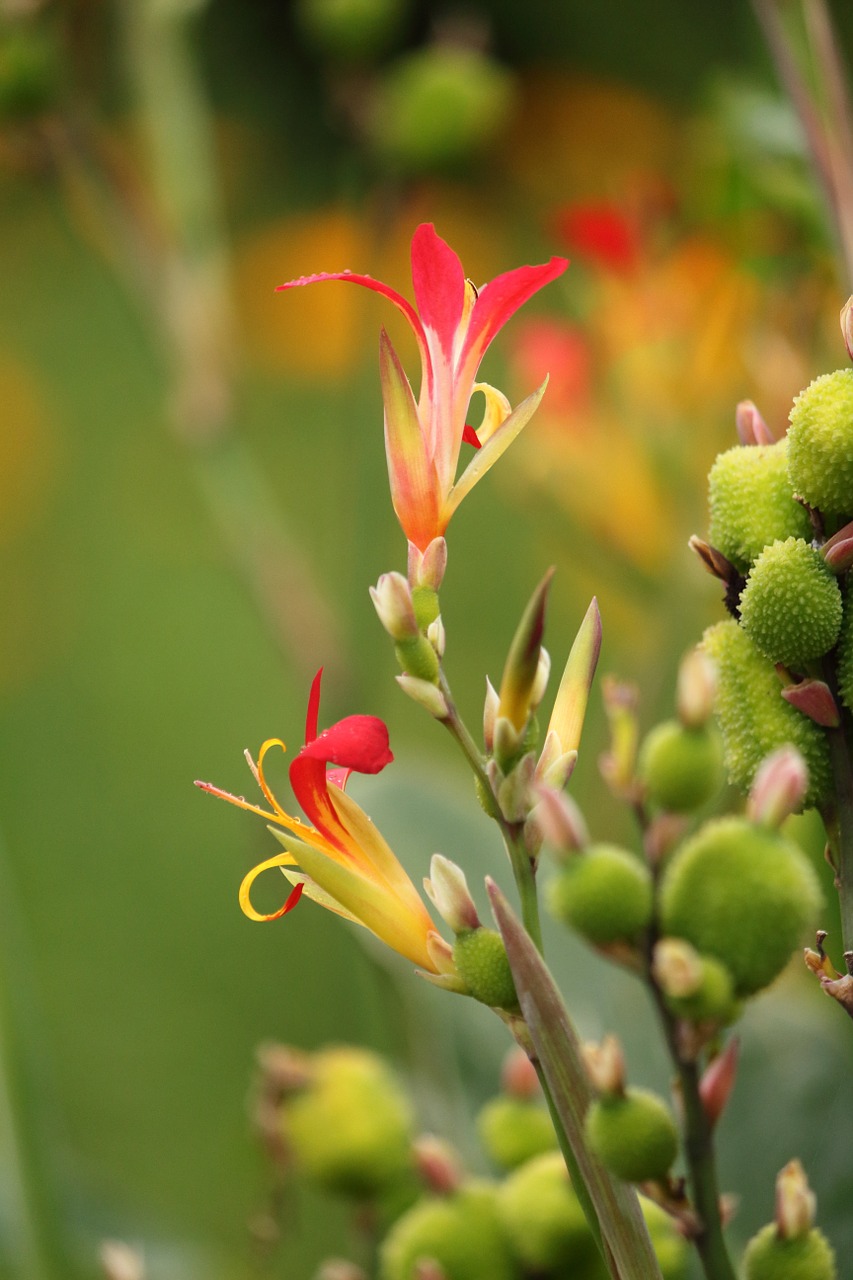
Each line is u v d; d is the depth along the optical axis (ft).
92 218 7.31
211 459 7.06
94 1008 10.72
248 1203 8.28
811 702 3.34
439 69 6.99
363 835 3.44
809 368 5.18
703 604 5.51
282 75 18.25
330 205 17.67
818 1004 4.69
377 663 7.07
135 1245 4.52
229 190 17.81
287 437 16.17
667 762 3.23
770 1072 4.33
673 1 15.87
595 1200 3.31
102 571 16.15
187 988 10.68
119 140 8.36
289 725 13.91
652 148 15.28
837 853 3.38
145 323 7.29
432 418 3.48
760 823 3.23
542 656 3.36
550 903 3.24
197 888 11.98
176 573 15.92
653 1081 4.28
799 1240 3.34
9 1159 4.62
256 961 11.03
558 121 15.62
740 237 5.60
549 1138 3.90
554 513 6.30
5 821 13.01
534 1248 3.73
